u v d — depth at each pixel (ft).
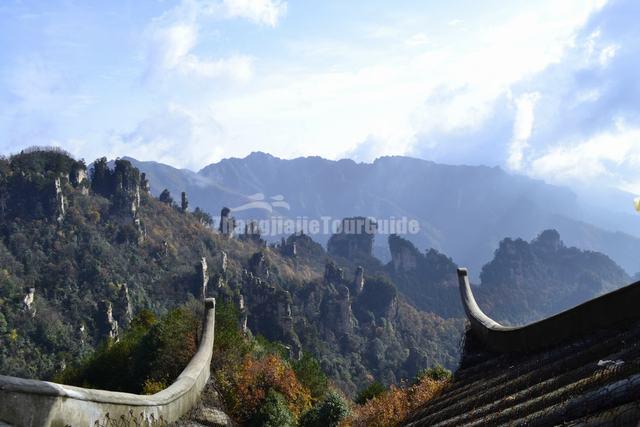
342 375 425.28
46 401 20.61
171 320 90.27
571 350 25.22
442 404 32.07
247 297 458.09
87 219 490.08
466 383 32.83
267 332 432.66
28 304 364.17
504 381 28.14
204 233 588.91
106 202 520.42
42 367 320.29
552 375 24.13
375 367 499.51
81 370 122.11
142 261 482.28
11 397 19.07
